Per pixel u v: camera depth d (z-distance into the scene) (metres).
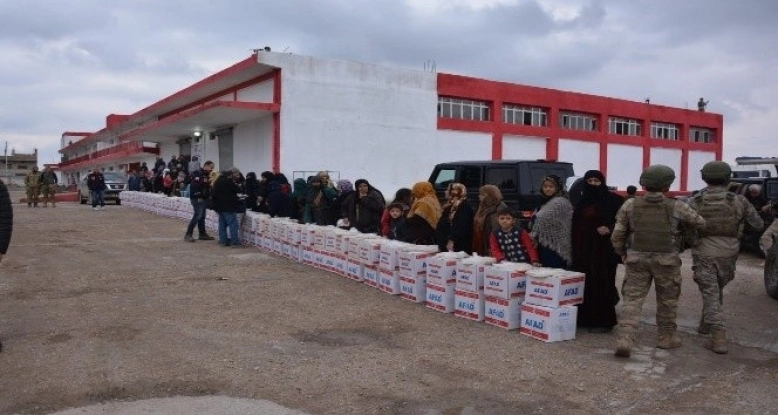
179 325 7.05
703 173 6.57
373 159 22.36
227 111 20.23
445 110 25.09
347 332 6.90
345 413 4.73
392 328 7.07
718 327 6.30
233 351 6.15
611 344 6.55
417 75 23.52
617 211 7.00
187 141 30.23
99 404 4.82
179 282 9.49
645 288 6.18
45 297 8.41
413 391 5.18
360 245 9.53
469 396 5.09
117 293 8.69
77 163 60.00
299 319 7.41
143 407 4.77
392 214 9.92
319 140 21.02
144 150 36.44
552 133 28.56
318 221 12.78
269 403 4.89
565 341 6.63
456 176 13.57
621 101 31.59
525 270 6.99
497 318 7.15
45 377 5.36
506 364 5.87
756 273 11.64
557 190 7.34
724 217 6.41
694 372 5.71
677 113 34.50
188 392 5.09
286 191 14.30
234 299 8.39
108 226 17.53
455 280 7.75
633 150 32.38
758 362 6.05
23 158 117.81
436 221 9.27
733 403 5.00
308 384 5.30
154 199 22.00
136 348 6.19
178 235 15.54
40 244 13.67
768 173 26.17
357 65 21.83
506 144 27.00
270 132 20.98
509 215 7.43
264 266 10.99
